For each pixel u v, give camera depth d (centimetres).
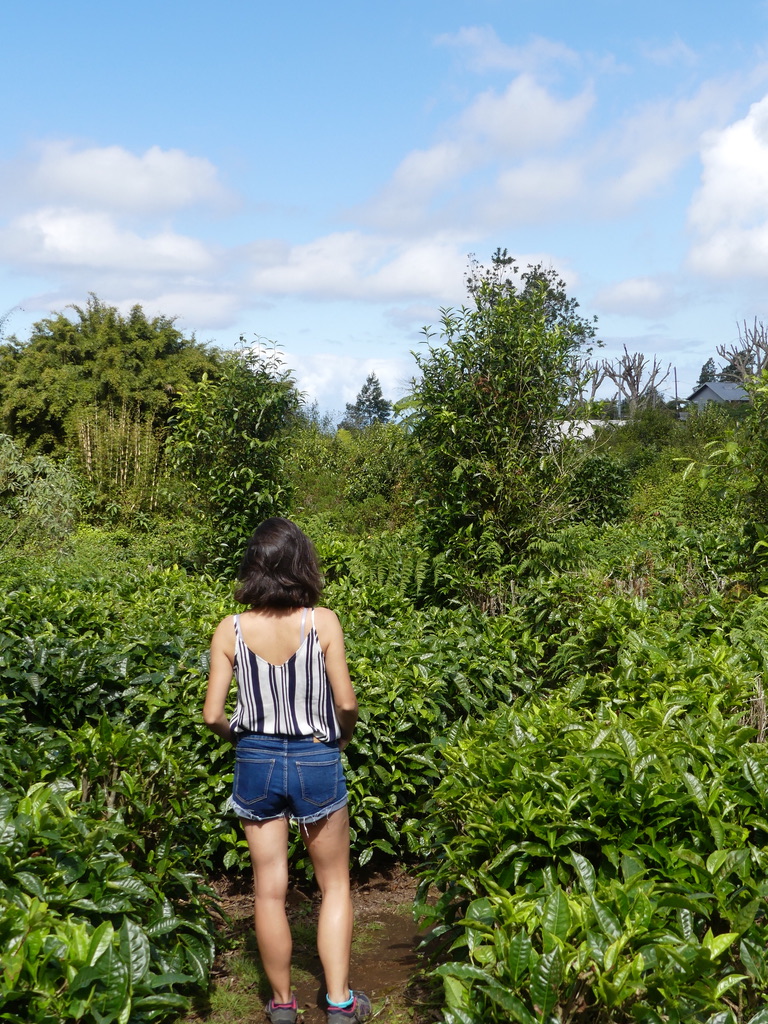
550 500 792
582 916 228
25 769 330
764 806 267
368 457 1920
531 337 775
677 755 291
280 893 294
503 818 278
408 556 810
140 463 1650
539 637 625
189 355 1970
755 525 594
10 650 450
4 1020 210
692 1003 212
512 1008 205
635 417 3331
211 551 939
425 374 786
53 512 1242
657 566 729
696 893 241
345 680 295
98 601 585
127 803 323
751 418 596
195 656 477
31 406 1783
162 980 245
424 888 318
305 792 290
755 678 386
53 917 242
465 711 506
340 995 291
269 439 948
